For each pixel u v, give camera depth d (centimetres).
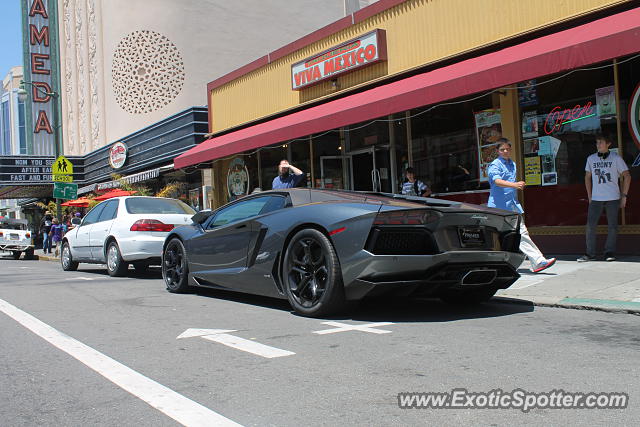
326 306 486
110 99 2822
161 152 2136
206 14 2647
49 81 3622
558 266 763
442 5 1012
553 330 435
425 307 557
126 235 940
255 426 256
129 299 666
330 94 1255
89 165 2923
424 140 1147
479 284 494
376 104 995
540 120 938
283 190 581
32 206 4069
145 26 2694
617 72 841
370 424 255
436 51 1025
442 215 465
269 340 423
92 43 3103
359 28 1187
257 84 1515
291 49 1383
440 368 338
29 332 478
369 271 454
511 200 699
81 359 383
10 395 311
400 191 1213
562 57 730
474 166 1041
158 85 2644
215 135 1716
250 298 652
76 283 867
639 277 632
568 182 901
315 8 2833
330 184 1390
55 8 3653
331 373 334
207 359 374
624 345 382
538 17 864
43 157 2938
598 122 864
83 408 287
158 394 305
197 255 670
